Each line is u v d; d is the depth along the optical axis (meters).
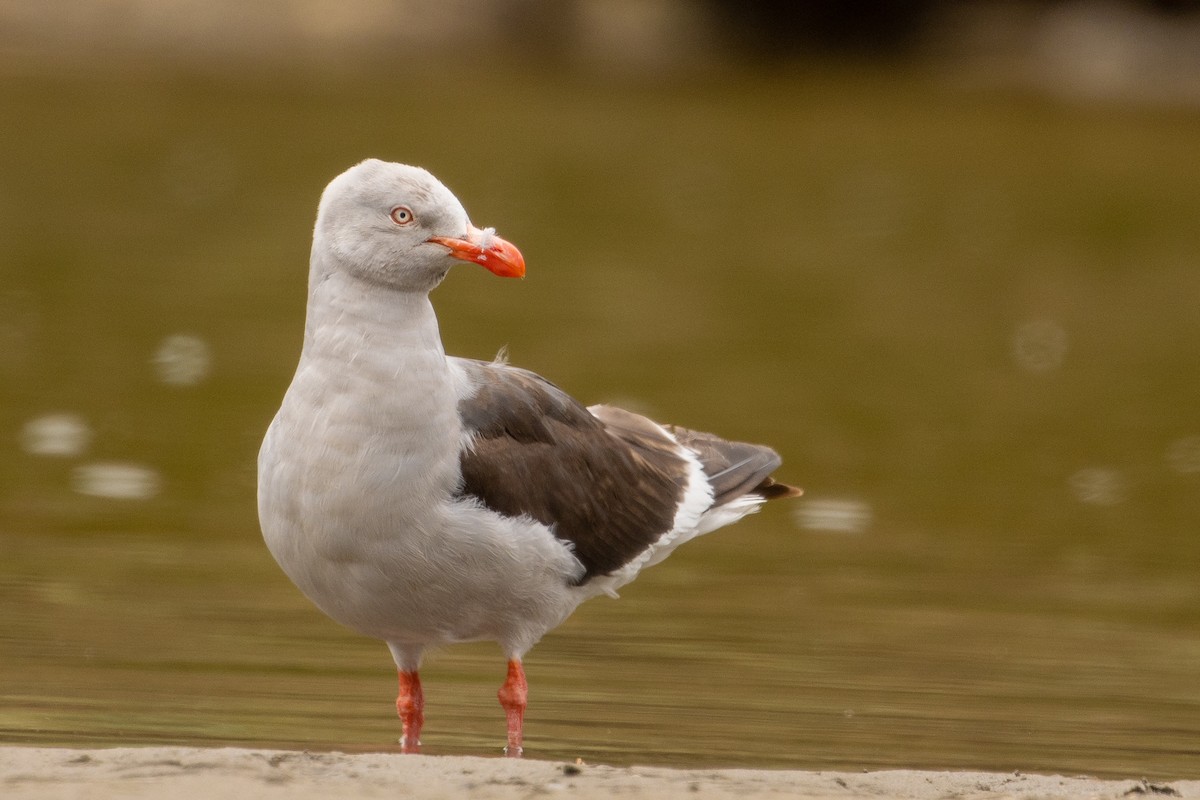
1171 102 44.59
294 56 45.97
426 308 7.80
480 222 26.59
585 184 30.58
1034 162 34.72
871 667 9.57
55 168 29.47
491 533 7.82
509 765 6.69
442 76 44.12
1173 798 6.72
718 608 10.85
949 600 11.19
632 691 8.98
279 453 7.74
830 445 15.55
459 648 9.91
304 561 7.80
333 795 6.12
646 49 49.81
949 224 28.28
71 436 14.85
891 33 50.19
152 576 11.15
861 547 12.56
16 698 8.41
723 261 24.66
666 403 16.61
